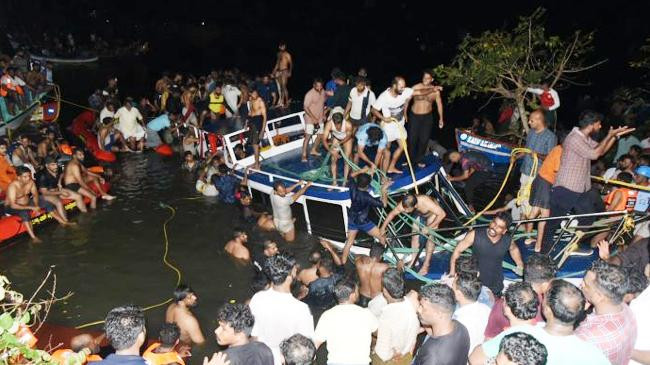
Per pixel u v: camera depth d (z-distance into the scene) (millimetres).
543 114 8672
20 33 36656
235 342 4617
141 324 4414
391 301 5621
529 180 8617
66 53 35500
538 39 14750
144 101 19297
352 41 38438
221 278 9227
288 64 17125
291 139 13273
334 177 10219
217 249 10203
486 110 22422
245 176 11555
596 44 25766
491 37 14695
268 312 5348
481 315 4973
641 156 10273
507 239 6840
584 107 20578
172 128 17500
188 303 7414
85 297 8750
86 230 11094
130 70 33125
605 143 7102
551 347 4035
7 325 3508
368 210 9016
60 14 41469
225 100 17484
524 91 14641
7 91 16625
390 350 5629
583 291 4492
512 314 4383
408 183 9812
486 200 12820
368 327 5434
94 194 12195
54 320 8117
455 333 4344
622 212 7402
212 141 13805
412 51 34750
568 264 8352
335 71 11734
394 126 9688
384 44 36812
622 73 23719
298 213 10664
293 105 17297
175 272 9445
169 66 34500
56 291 8906
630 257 6199
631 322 4324
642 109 15164
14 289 8969
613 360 4242
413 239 9242
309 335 5371
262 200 11594
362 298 8000
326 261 8188
